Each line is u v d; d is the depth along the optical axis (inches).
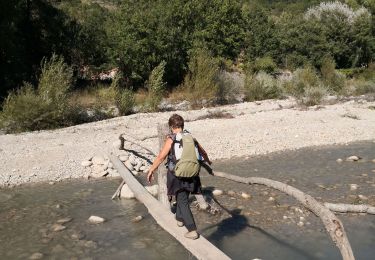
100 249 273.1
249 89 1051.3
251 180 284.4
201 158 252.2
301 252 264.7
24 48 1094.4
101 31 1192.2
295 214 331.3
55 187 418.3
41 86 742.5
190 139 246.4
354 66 1774.1
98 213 340.5
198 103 941.2
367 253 262.8
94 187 416.5
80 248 275.0
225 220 319.6
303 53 1637.6
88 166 476.7
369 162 499.8
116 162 438.9
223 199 368.8
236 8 1382.9
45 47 1158.3
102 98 874.8
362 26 1775.3
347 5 1975.9
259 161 510.3
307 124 708.7
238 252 264.5
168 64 1095.6
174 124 252.2
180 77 1131.9
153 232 299.7
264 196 377.1
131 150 523.2
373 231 297.3
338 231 199.5
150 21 1082.1
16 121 690.8
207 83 942.4
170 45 1090.1
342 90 1168.2
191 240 245.8
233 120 734.5
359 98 1061.1
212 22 1304.1
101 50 1168.8
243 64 1492.4
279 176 441.1
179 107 922.1
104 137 604.7
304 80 1160.2
